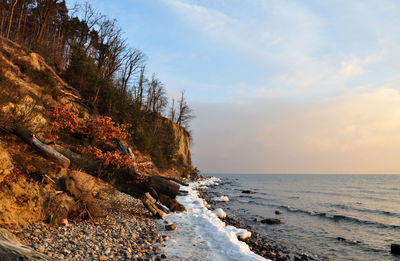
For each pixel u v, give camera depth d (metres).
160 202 11.49
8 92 7.79
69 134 10.80
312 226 14.04
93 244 5.65
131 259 5.23
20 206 5.70
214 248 6.43
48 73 15.61
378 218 17.33
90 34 31.34
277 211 17.88
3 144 6.13
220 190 37.16
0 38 14.65
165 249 6.21
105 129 10.70
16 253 2.32
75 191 7.57
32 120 8.04
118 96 25.92
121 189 9.83
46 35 26.16
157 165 33.59
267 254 8.16
